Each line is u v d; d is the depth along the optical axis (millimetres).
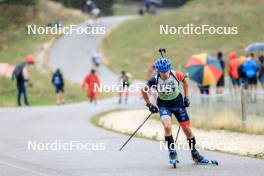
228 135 54219
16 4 172500
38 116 73500
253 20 190875
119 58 171375
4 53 159750
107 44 187250
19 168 34594
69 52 171375
